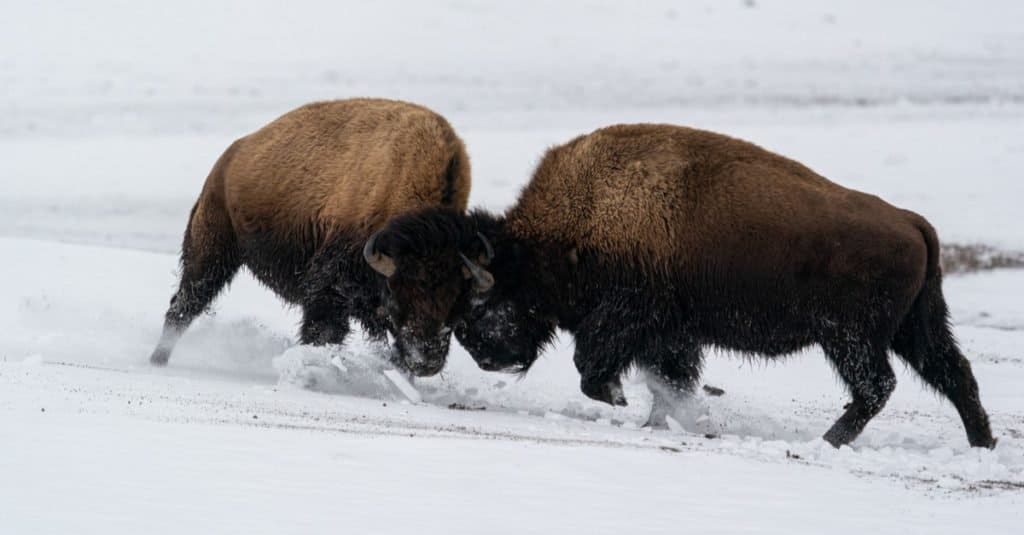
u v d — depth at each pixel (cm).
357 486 2025
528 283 3409
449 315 3275
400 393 3453
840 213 3091
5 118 13912
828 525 1962
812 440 3056
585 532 1825
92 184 10038
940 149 11588
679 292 3247
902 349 3206
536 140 12388
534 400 3603
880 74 17425
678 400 3362
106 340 4044
